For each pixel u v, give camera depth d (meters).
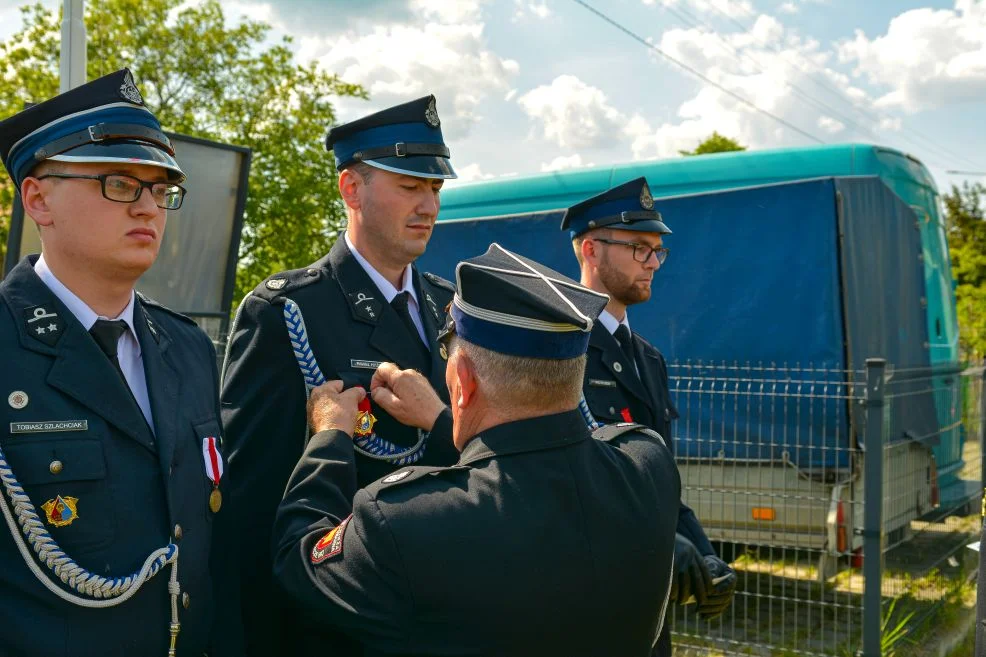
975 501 6.64
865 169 6.26
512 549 1.56
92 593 1.66
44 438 1.66
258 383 2.27
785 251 5.73
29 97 20.56
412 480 1.66
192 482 1.91
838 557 5.33
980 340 20.28
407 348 2.37
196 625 1.87
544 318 1.63
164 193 1.84
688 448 5.77
